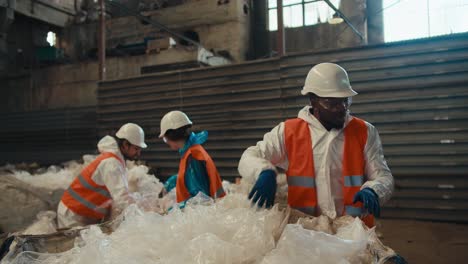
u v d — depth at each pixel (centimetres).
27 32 1298
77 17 1357
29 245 129
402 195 437
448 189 419
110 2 725
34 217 354
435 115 422
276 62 502
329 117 176
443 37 416
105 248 117
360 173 176
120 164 275
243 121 521
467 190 411
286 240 112
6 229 341
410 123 432
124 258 110
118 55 1052
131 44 1059
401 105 435
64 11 1336
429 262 315
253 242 117
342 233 128
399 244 359
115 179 266
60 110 721
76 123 702
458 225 411
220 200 167
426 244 358
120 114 616
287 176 189
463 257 323
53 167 575
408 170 434
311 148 181
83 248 119
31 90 1095
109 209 276
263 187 161
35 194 365
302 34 1172
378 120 444
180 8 1184
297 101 489
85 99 1031
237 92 526
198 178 237
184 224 129
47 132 732
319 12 1155
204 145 545
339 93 166
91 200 271
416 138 429
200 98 552
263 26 1211
